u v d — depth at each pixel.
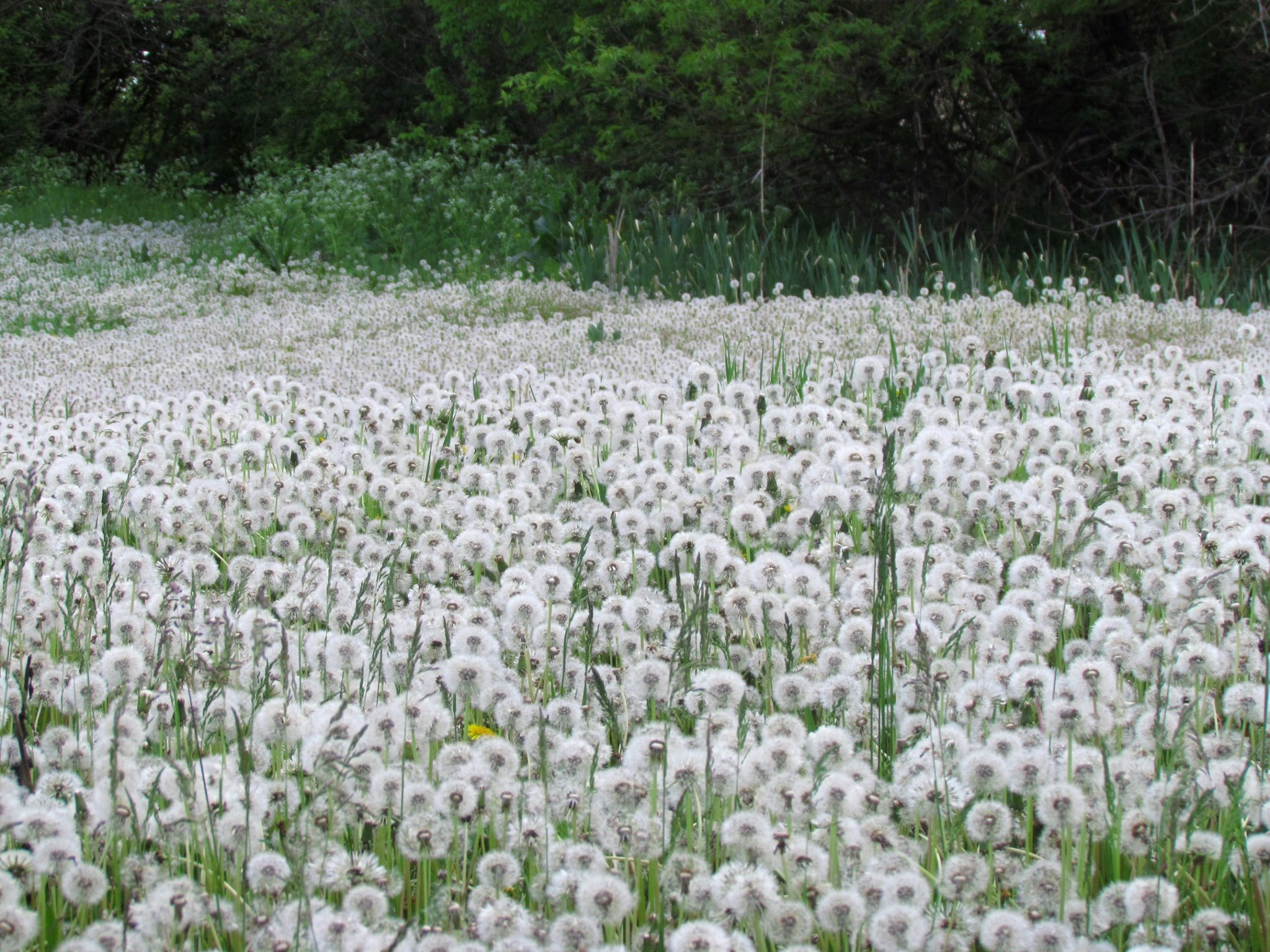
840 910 2.02
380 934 2.05
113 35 27.36
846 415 5.65
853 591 3.51
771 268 12.89
